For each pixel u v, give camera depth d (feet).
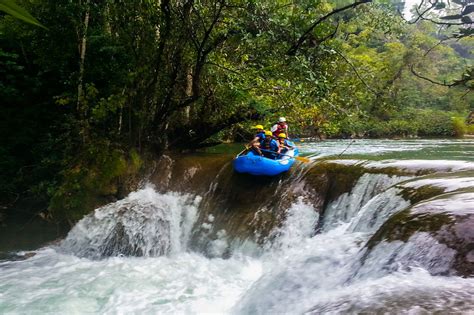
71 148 27.68
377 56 86.79
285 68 27.37
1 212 27.32
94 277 19.75
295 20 25.94
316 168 24.07
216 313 15.75
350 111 27.68
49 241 25.45
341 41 28.40
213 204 25.85
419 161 21.74
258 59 28.53
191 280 19.24
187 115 33.47
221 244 23.40
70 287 18.48
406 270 9.77
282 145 27.32
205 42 27.96
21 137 29.17
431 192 15.49
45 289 18.30
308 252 13.69
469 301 7.32
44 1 26.61
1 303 16.83
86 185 26.35
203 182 27.32
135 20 27.55
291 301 11.58
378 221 16.89
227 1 27.50
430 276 9.17
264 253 21.93
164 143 31.40
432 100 97.30
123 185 27.40
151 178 28.63
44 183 27.40
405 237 10.68
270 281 13.17
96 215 24.63
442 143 54.60
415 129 79.20
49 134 28.58
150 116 29.96
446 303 7.34
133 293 17.81
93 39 27.61
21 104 29.73
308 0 25.77
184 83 32.35
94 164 27.04
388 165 21.68
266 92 30.22
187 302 16.78
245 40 27.89
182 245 24.53
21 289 18.29
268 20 26.27
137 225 23.94
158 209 25.12
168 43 28.40
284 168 24.90
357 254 12.12
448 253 9.48
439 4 5.22
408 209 11.91
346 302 8.43
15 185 28.55
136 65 28.09
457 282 8.47
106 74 28.73
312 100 27.37
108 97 28.32
